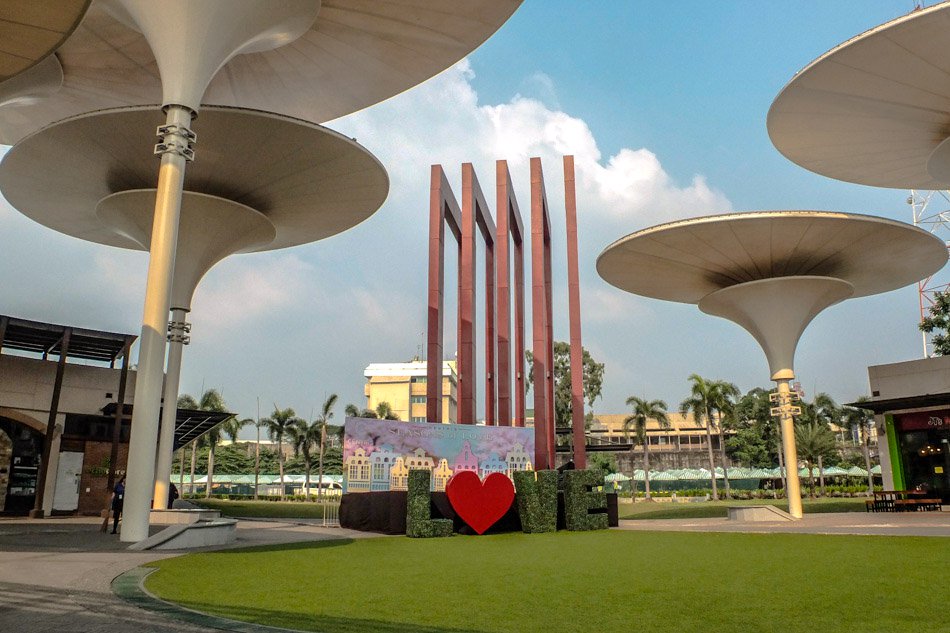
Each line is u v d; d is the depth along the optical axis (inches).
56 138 736.3
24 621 242.8
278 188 845.8
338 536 714.2
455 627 251.9
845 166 967.6
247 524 911.0
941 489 1128.2
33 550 470.9
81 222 978.1
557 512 863.7
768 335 973.8
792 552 516.4
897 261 984.9
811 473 2381.9
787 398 963.3
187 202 778.2
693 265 987.3
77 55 866.8
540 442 1317.7
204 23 584.4
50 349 1171.3
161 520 798.5
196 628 237.1
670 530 805.9
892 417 1203.2
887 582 359.6
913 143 880.9
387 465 885.2
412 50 848.9
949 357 1142.3
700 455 3137.3
